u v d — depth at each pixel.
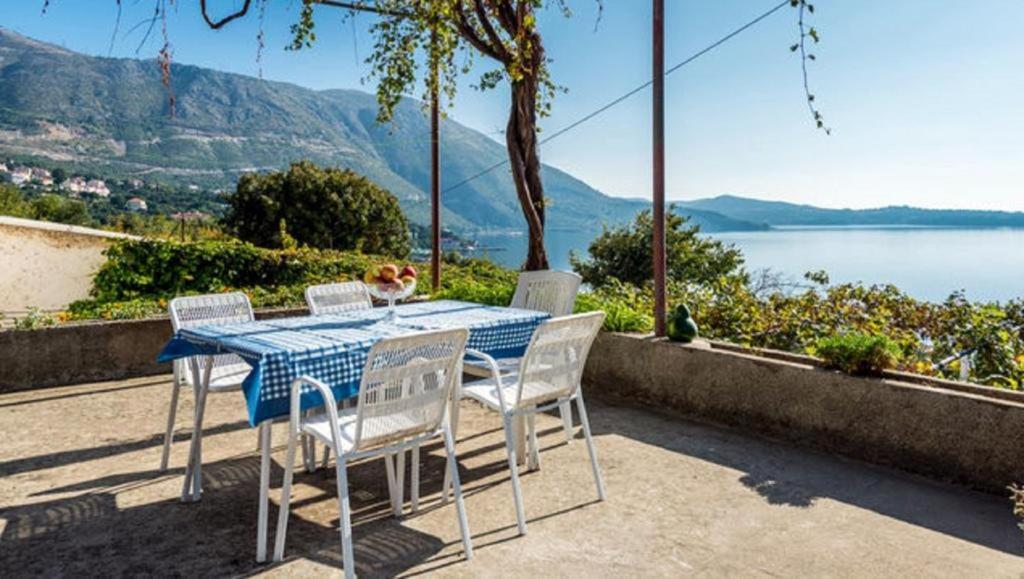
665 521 2.99
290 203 25.22
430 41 6.08
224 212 25.48
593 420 4.64
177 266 8.55
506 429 2.93
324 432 2.59
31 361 5.45
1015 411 3.26
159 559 2.61
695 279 14.91
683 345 4.81
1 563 2.57
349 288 4.59
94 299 8.48
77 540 2.77
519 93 6.29
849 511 3.12
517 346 3.88
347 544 2.38
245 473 3.59
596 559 2.62
